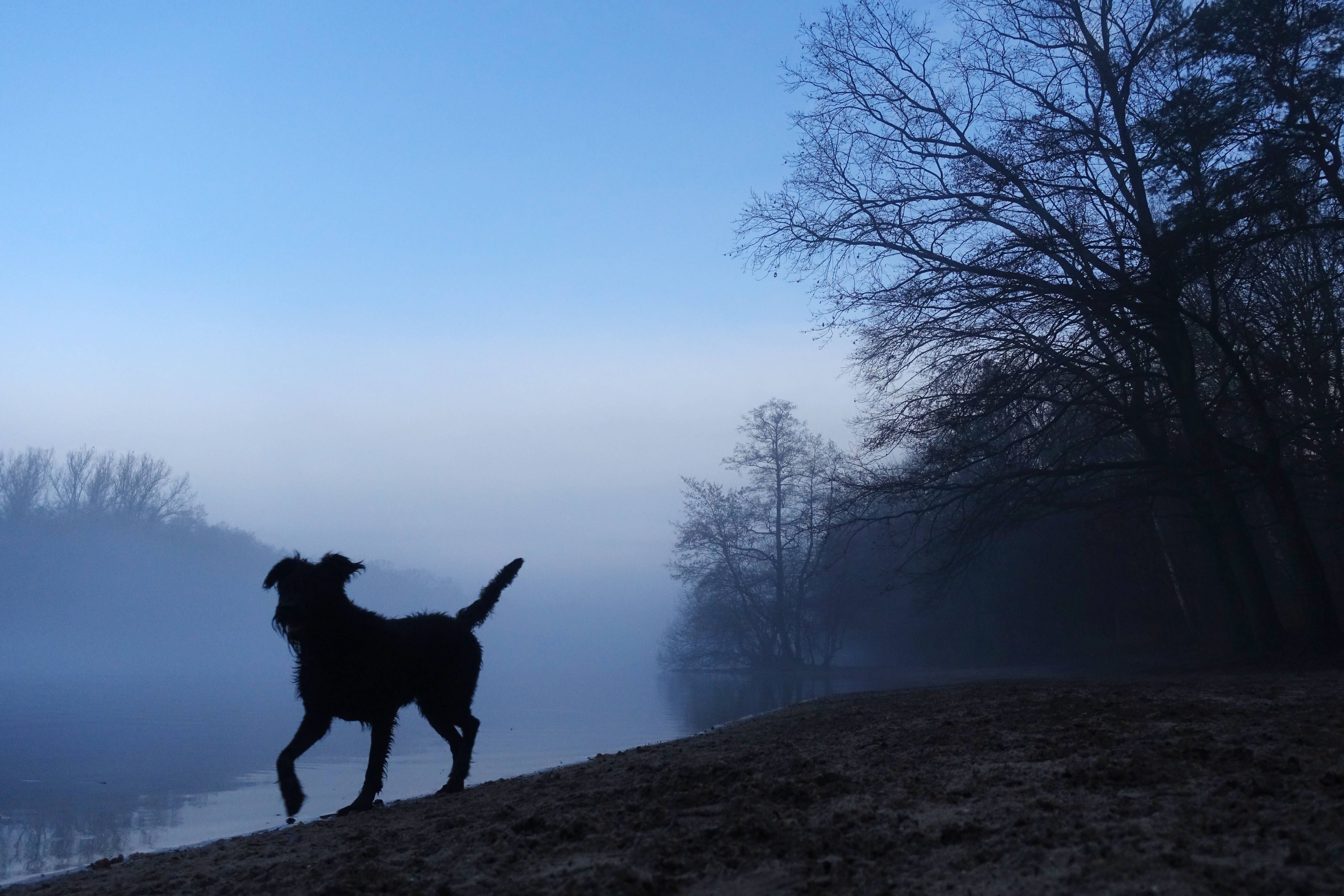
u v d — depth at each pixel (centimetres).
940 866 382
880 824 466
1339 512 2895
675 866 431
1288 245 2047
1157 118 1922
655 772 744
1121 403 2228
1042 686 1478
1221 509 2242
